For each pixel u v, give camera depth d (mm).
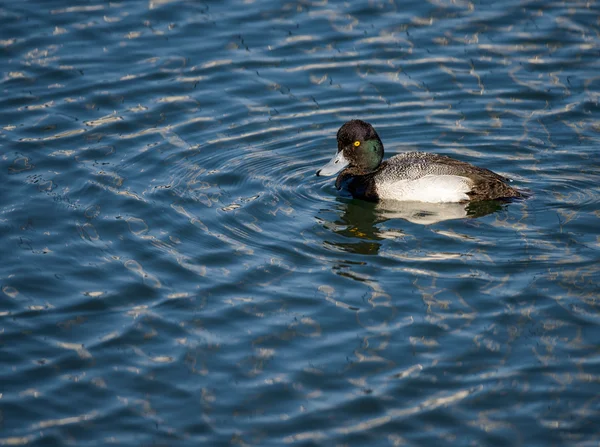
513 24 19109
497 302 11383
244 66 18219
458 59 18172
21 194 14414
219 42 18906
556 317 11023
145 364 10609
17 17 19594
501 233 12945
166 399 10031
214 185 14750
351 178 14844
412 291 11750
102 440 9477
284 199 14359
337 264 12492
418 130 16250
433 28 19125
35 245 13094
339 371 10352
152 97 17344
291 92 17469
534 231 12922
